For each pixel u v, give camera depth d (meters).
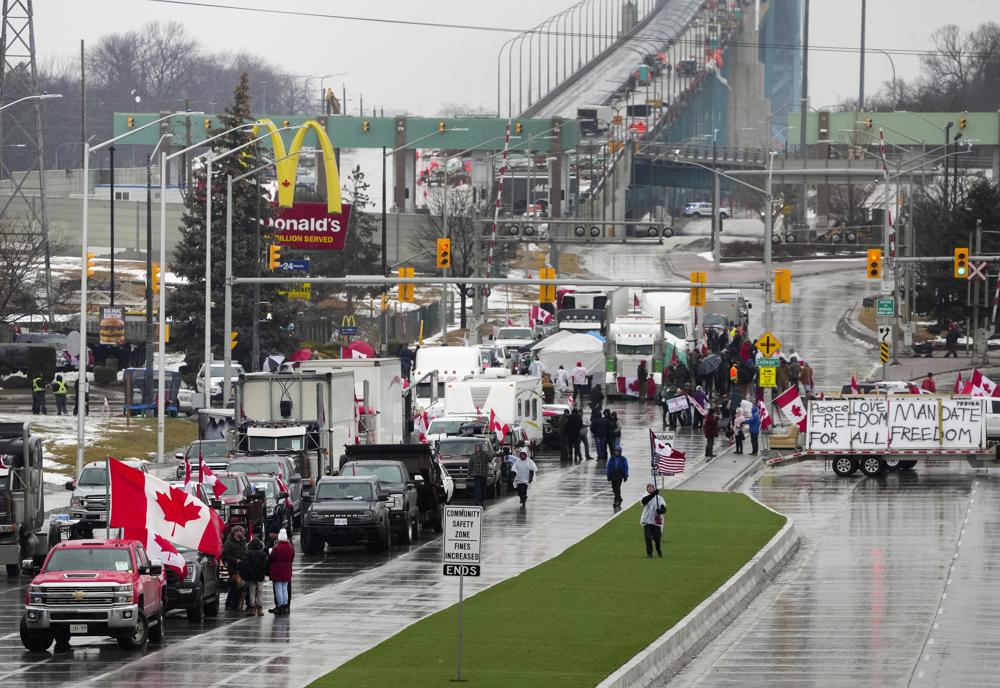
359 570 101.69
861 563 103.44
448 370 184.00
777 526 118.00
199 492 99.44
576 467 162.75
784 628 81.44
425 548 112.94
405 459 122.25
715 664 72.06
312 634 77.94
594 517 125.44
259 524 102.69
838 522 123.06
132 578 73.88
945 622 81.69
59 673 68.12
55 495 137.38
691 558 102.00
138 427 176.00
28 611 72.75
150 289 195.25
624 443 179.75
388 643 73.12
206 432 151.12
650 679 67.31
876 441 153.88
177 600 81.50
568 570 97.38
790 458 159.50
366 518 108.06
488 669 66.25
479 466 133.75
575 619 79.50
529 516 126.75
